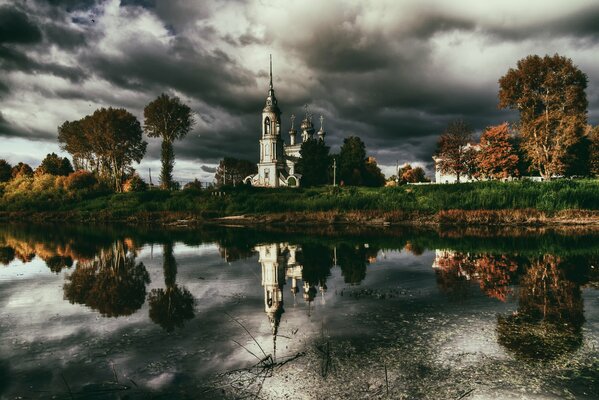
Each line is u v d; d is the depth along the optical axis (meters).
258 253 20.69
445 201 42.19
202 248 23.09
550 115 50.84
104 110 72.94
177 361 6.91
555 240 24.64
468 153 62.44
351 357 6.93
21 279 14.45
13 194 65.25
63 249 23.14
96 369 6.64
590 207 37.38
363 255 19.56
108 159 78.88
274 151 90.50
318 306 10.34
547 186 42.50
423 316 9.30
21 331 8.59
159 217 49.62
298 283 13.31
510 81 53.09
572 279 13.39
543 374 6.20
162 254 20.77
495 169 59.59
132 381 6.18
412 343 7.55
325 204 45.53
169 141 64.06
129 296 11.74
